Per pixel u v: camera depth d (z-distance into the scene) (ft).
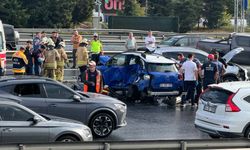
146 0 388.98
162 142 43.80
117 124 74.64
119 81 105.50
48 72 111.65
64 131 58.54
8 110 56.75
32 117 57.57
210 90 70.74
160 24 284.82
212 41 145.07
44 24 321.32
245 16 330.13
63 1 325.83
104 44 209.46
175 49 122.83
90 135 61.26
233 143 45.32
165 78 101.40
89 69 84.64
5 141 55.62
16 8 312.91
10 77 72.43
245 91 67.67
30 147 41.63
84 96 74.23
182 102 101.40
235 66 119.14
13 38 172.35
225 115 67.31
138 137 74.23
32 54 114.52
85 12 346.95
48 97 70.90
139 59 103.35
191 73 99.50
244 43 141.79
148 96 101.86
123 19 286.25
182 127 82.23
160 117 90.33
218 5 361.51
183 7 354.74
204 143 44.70
